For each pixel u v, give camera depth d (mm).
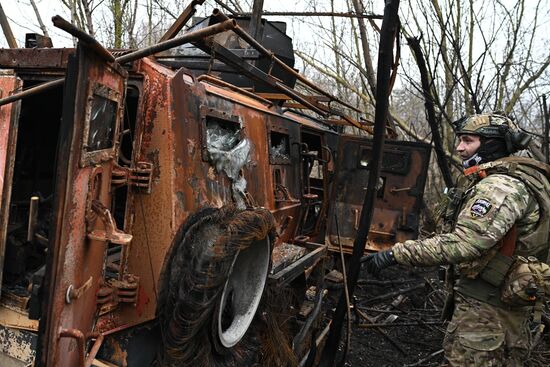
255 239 2443
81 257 1781
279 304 3207
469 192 2652
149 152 2283
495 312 2574
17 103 2186
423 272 6777
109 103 1936
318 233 5203
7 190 2146
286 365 3053
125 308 2236
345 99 11797
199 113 2580
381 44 3037
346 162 4602
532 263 2496
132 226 2262
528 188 2525
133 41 8062
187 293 2133
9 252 2523
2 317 2299
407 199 4477
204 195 2523
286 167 4066
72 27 1469
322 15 4773
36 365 1588
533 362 4031
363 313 5312
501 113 2779
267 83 3318
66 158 1592
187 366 2283
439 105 5906
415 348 4840
